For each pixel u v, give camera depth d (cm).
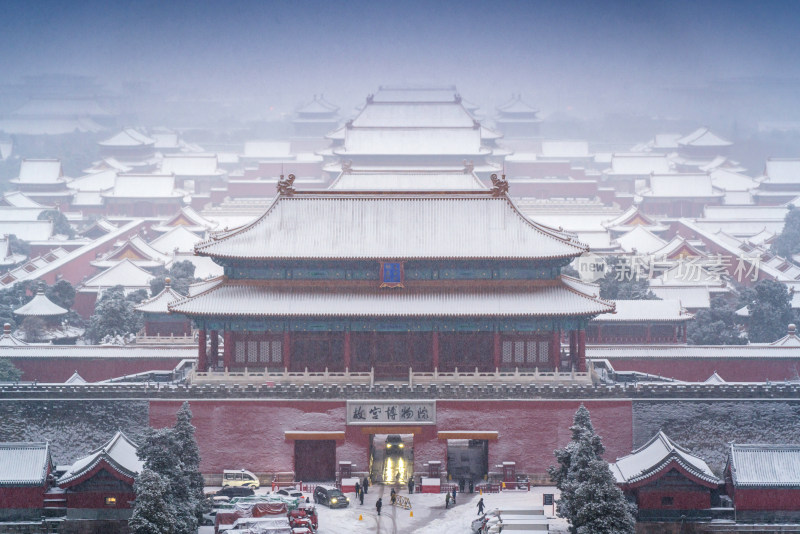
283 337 13775
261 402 13212
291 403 13212
